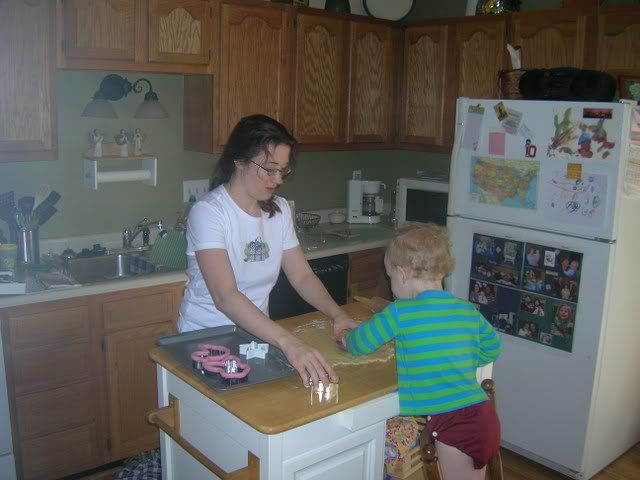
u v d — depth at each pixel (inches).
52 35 98.6
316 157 158.9
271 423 50.9
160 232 123.0
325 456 56.7
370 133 150.5
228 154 68.7
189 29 113.7
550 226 103.6
